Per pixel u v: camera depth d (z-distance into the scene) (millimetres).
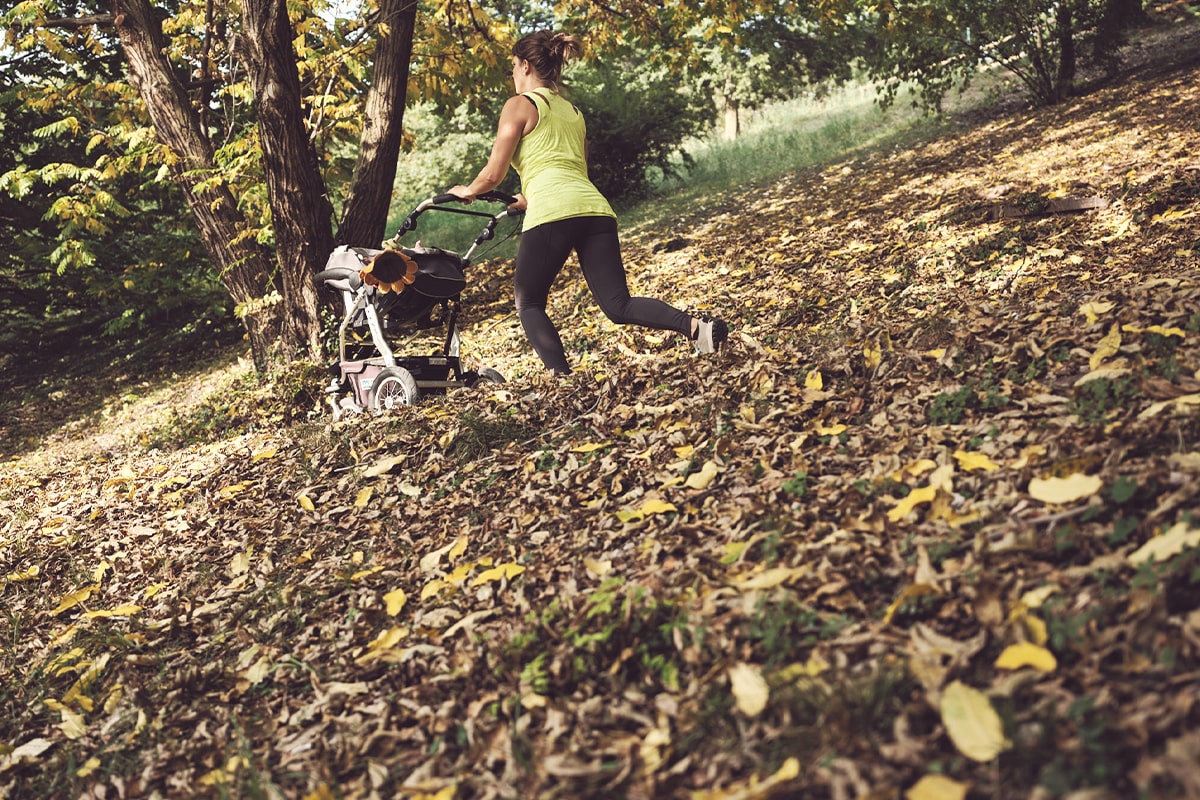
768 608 2242
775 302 6535
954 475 2664
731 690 2051
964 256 6266
